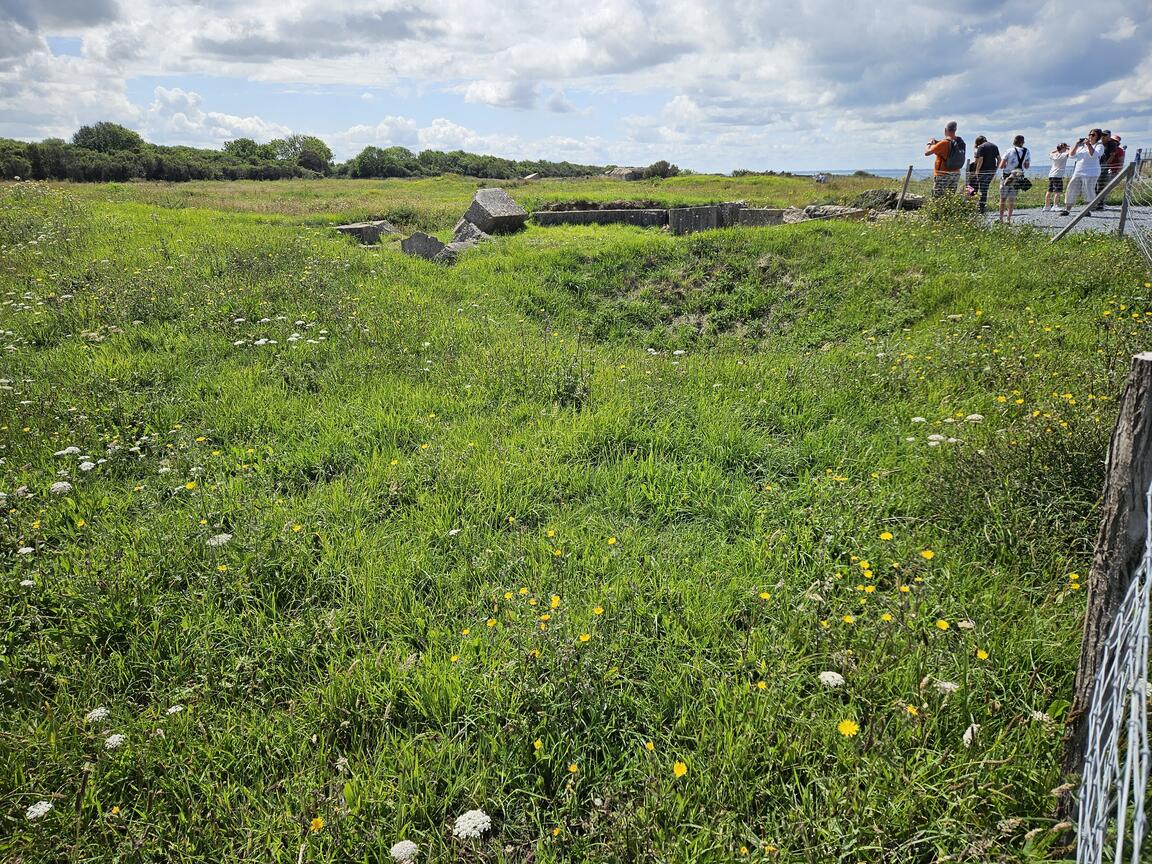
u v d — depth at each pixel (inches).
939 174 584.1
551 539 175.2
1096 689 89.4
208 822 111.7
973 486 174.2
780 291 421.4
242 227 604.1
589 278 468.1
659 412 247.4
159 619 151.4
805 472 205.2
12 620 149.8
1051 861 91.9
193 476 204.2
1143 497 88.1
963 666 125.0
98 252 457.1
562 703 124.9
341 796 115.2
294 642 145.5
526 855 107.6
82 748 124.0
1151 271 333.7
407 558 170.4
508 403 260.7
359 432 233.6
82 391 252.7
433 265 490.6
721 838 103.1
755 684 127.4
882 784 106.7
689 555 171.3
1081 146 598.2
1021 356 257.9
